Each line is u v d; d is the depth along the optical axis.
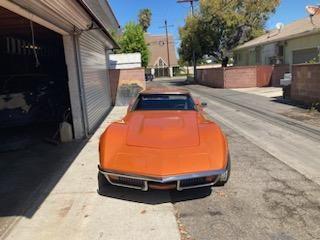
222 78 28.02
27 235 4.20
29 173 6.53
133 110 6.52
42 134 10.16
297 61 24.91
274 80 26.69
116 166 4.80
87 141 8.99
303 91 14.84
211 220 4.41
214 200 5.00
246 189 5.37
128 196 5.21
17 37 12.81
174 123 5.58
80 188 5.63
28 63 13.60
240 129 10.04
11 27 10.01
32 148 8.45
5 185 5.92
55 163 7.11
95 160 7.19
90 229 4.29
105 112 14.83
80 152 7.89
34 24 9.52
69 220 4.55
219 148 4.97
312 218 4.40
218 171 4.77
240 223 4.32
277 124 10.62
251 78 27.14
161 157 4.78
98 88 13.01
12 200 5.26
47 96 11.78
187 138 5.07
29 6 5.54
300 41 24.14
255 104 15.74
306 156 7.13
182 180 4.70
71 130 9.15
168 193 5.28
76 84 9.20
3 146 8.71
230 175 6.00
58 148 8.35
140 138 5.10
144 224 4.37
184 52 41.34
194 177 4.67
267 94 20.42
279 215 4.50
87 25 9.26
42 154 7.85
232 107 15.09
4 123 11.18
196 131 5.25
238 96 20.16
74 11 7.24
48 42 14.09
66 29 8.45
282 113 12.68
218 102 17.38
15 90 11.29
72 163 7.05
